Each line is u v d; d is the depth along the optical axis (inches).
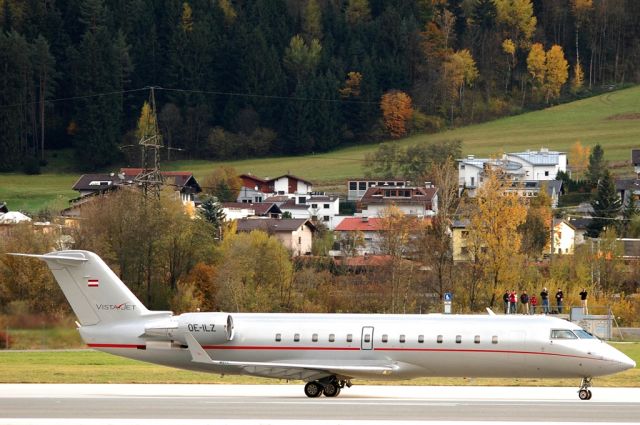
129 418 5009.8
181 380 7081.7
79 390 6392.7
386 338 6225.4
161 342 6402.6
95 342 6481.3
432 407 5467.5
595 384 6993.1
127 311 6496.1
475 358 6151.6
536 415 5152.6
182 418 5004.9
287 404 5590.6
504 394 6323.8
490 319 6259.8
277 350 6304.1
